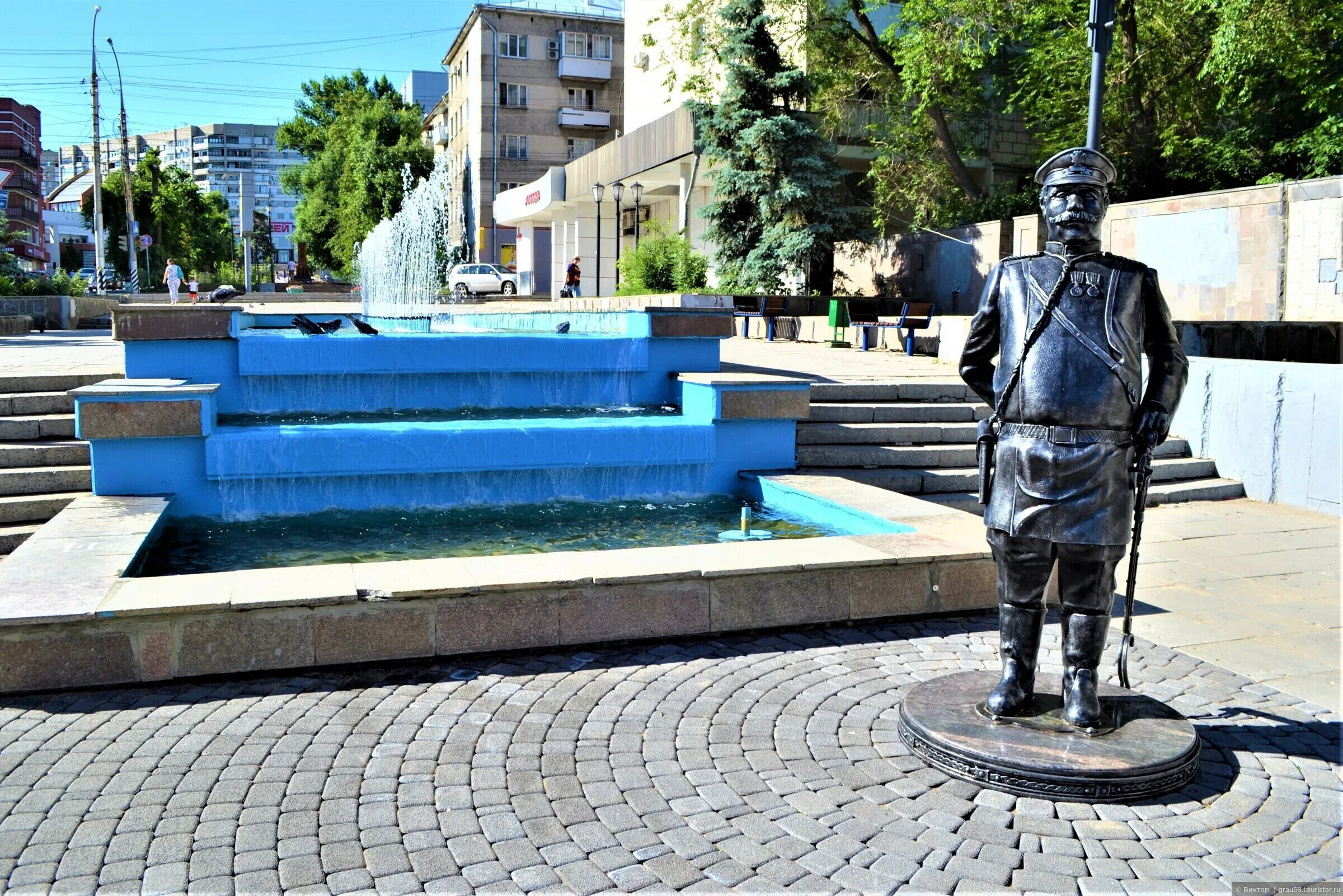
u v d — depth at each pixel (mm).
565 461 8352
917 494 9141
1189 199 13531
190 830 3443
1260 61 15922
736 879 3180
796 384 9141
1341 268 11523
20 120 84875
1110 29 9008
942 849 3365
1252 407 9711
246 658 4859
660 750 4133
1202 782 3885
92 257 97250
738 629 5605
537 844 3381
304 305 30438
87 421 7305
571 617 5301
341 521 7594
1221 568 7246
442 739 4219
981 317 4266
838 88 24359
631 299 23484
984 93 24438
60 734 4219
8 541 6848
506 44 55281
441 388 9797
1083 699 4070
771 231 23297
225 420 8945
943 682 4605
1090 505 3920
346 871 3193
